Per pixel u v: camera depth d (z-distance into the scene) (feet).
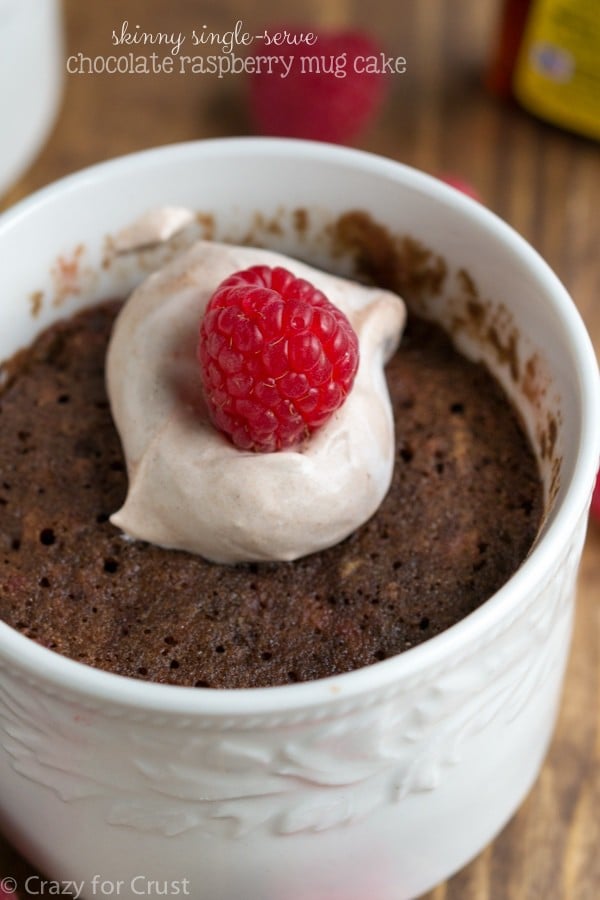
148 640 0.92
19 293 1.01
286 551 0.92
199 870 0.90
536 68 1.30
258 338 0.88
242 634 0.92
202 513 0.92
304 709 0.81
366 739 0.84
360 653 0.91
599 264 1.25
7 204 1.27
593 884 1.01
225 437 0.93
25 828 0.95
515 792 0.99
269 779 0.84
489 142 1.33
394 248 1.04
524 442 0.99
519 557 0.95
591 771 1.05
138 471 0.93
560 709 1.07
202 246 1.00
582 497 0.86
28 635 0.92
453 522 0.96
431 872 0.97
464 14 1.40
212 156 1.02
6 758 0.90
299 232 1.06
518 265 0.97
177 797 0.85
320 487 0.91
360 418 0.93
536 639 0.88
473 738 0.89
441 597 0.93
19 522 0.96
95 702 0.82
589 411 0.90
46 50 1.26
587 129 1.32
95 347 1.04
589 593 1.11
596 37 1.26
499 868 1.01
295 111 1.27
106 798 0.87
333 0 1.40
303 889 0.92
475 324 1.03
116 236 1.03
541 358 0.97
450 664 0.83
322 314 0.89
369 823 0.89
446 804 0.92
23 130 1.26
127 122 1.33
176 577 0.93
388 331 0.99
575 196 1.29
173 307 0.97
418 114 1.34
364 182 1.02
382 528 0.96
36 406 1.01
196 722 0.81
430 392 1.02
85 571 0.94
